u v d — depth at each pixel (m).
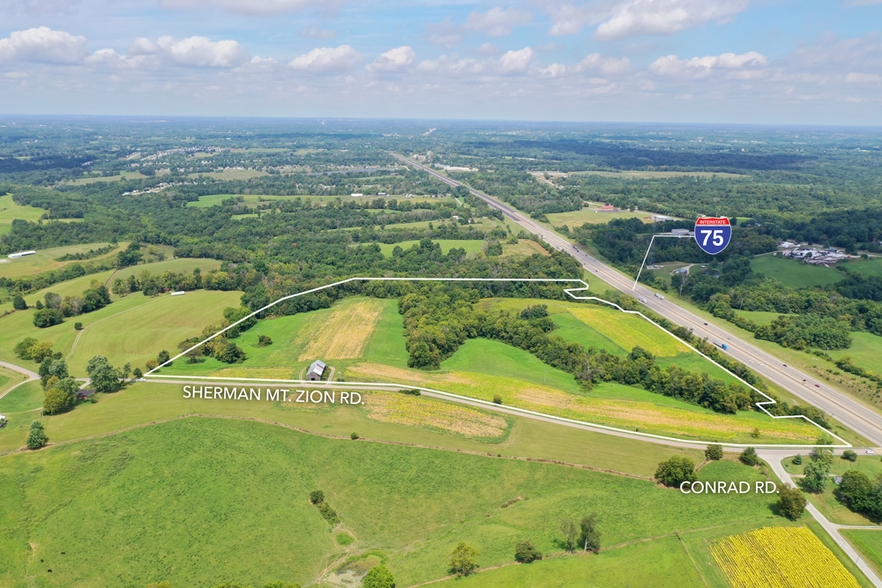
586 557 81.88
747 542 84.94
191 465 105.94
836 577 78.94
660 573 78.75
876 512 91.44
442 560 83.44
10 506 93.44
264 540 89.81
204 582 81.69
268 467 106.44
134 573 82.88
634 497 96.81
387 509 96.69
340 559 86.12
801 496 91.00
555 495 98.12
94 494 97.62
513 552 83.81
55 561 84.50
